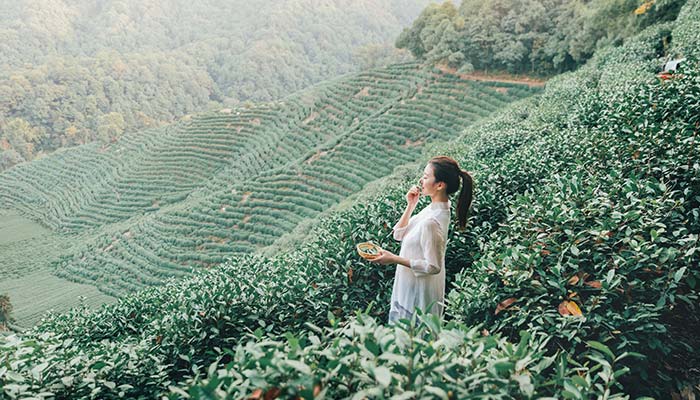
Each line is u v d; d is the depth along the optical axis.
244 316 4.67
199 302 4.83
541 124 11.12
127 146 77.25
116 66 133.00
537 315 3.29
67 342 4.11
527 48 51.34
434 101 52.41
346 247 5.08
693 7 17.91
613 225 3.62
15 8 170.38
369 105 58.97
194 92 150.50
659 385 3.25
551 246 3.70
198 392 1.89
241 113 70.88
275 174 47.78
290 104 68.31
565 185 4.40
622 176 4.80
